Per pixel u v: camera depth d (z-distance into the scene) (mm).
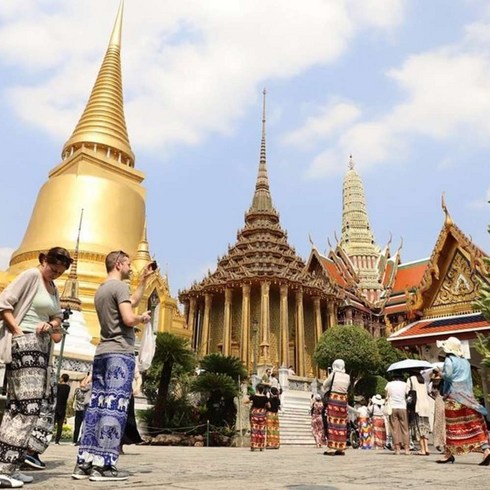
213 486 5188
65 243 41688
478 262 24891
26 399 5309
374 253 79625
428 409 14477
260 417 16984
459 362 10062
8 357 5312
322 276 72125
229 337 57219
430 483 6051
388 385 14570
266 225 65812
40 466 7039
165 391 22625
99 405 5809
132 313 5902
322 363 46781
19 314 5605
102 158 48719
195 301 63281
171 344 22547
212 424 23547
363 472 7551
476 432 9641
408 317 28000
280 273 57875
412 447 17359
